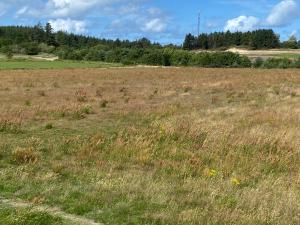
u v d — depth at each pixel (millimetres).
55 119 19781
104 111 22469
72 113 20828
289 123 18297
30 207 8461
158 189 9781
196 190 9805
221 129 16250
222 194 9562
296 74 61625
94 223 8117
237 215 8352
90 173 11039
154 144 14273
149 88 37188
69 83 42438
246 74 62156
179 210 8734
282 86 39312
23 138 15555
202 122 18203
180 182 10547
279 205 8898
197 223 8086
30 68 80438
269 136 15016
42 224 7797
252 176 11312
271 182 10680
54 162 12102
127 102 26766
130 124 18969
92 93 31969
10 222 7625
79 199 9172
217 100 28656
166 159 12703
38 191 9609
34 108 22375
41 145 14188
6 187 9828
